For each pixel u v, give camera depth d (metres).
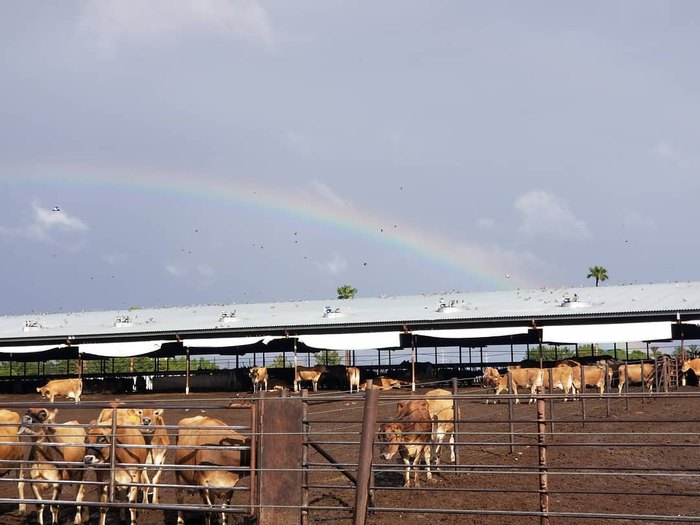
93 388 55.09
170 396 49.03
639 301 47.25
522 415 27.97
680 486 15.63
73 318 60.47
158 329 51.41
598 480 16.33
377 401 12.17
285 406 12.58
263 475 12.52
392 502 14.77
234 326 50.34
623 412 28.56
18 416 16.22
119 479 13.95
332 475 17.66
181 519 13.57
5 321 61.75
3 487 17.56
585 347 69.06
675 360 42.78
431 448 17.27
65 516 15.22
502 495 15.07
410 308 52.09
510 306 49.69
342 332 49.47
